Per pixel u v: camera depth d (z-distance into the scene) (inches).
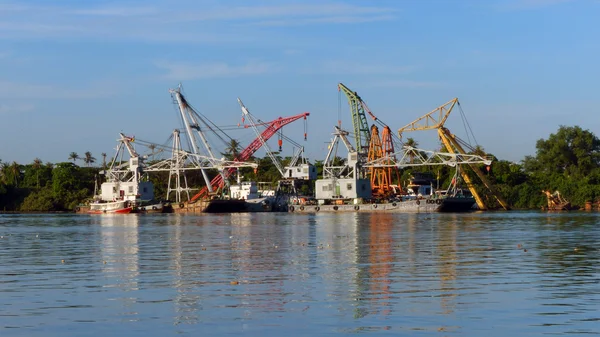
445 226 4549.7
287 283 1862.7
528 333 1320.1
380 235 3644.2
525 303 1572.3
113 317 1466.5
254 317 1455.5
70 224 5467.5
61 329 1373.0
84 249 2950.3
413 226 4576.8
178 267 2225.6
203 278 1972.2
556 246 2893.7
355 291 1731.1
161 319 1444.4
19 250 2923.2
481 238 3378.4
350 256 2513.5
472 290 1734.7
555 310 1499.8
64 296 1699.1
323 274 2026.3
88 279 1977.1
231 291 1747.0
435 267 2171.5
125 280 1948.8
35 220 6432.1
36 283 1908.2
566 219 5610.2
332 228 4409.5
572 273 2017.7
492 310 1502.2
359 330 1347.2
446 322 1401.3
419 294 1685.5
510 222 5088.6
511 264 2240.4
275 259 2428.6
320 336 1307.8
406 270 2103.8
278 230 4237.2
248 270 2130.9
